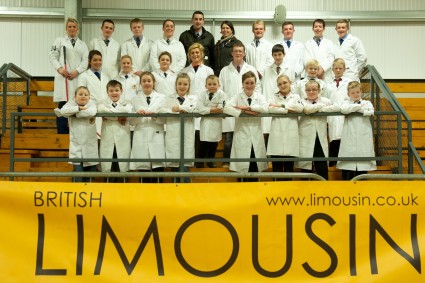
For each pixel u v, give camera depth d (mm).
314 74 9070
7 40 13008
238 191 5746
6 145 10055
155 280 5621
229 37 10617
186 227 5699
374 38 13117
